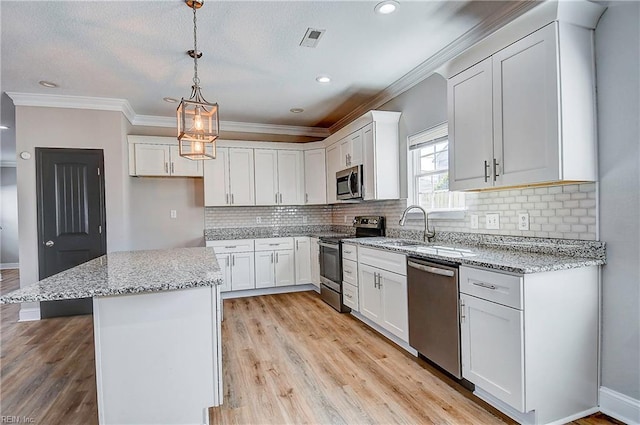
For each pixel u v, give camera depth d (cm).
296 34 262
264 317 374
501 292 184
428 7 230
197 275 183
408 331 266
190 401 172
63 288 152
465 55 239
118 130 409
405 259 268
